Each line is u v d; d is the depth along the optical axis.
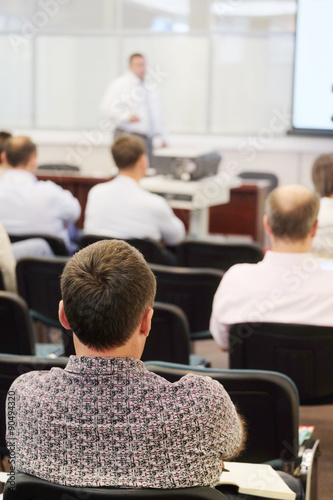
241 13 7.80
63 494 1.23
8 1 8.19
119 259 1.29
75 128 8.32
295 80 7.46
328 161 3.37
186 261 3.90
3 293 2.65
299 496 1.65
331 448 3.08
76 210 4.49
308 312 2.47
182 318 2.56
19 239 3.89
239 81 7.93
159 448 1.26
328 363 2.50
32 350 2.72
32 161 4.37
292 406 1.84
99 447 1.26
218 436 1.30
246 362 2.57
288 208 2.47
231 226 6.17
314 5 7.25
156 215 4.26
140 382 1.29
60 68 8.24
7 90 8.39
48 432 1.28
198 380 1.31
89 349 1.29
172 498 1.22
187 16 7.92
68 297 1.28
